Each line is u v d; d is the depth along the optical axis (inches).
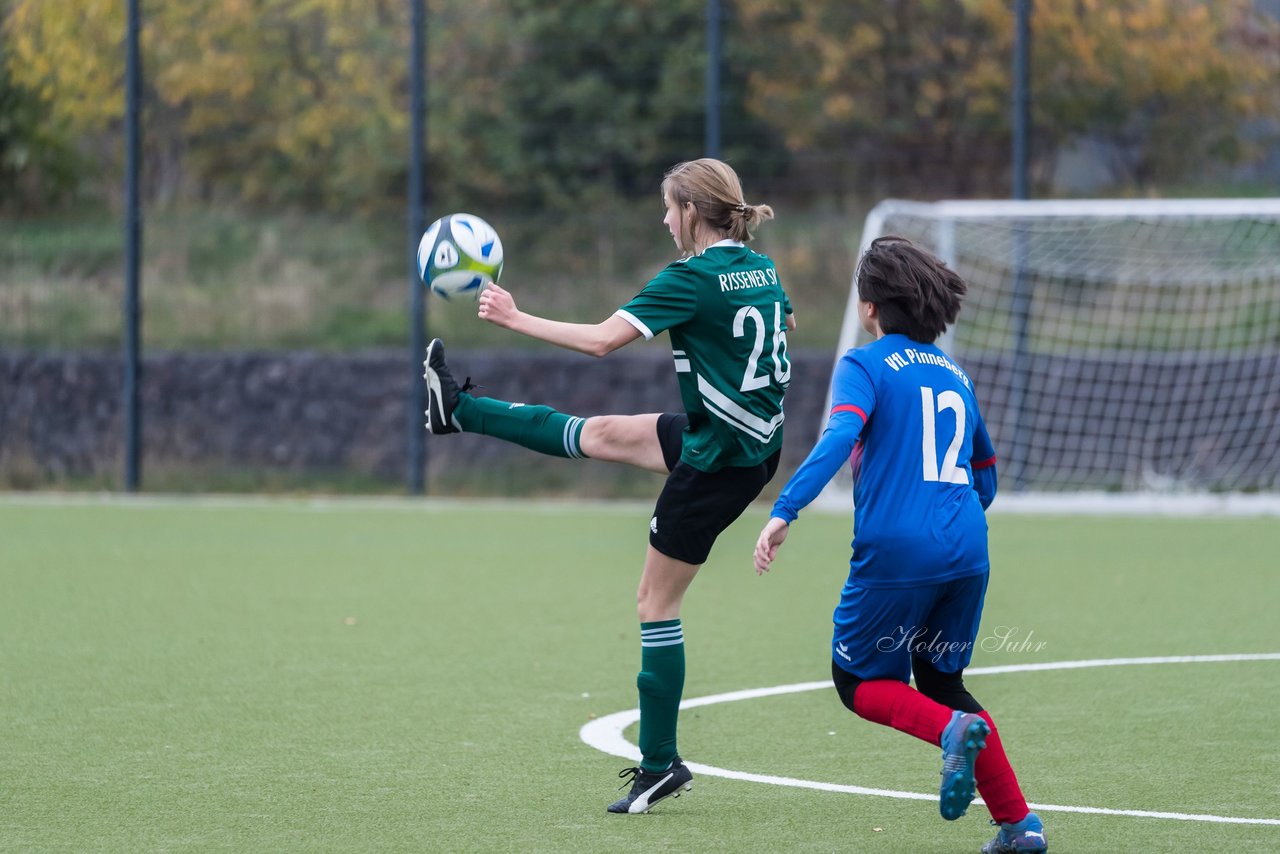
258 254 3152.1
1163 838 663.1
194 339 2891.2
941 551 616.4
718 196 714.2
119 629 1273.4
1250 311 2539.4
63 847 655.1
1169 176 2844.5
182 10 3112.7
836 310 2849.4
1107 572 1628.9
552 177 3041.3
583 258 2982.3
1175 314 2566.4
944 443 631.8
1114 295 2598.4
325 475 2605.8
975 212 2279.8
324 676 1074.1
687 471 709.3
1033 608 1395.2
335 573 1626.5
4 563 1699.1
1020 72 2357.3
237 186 3324.3
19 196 3129.9
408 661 1131.9
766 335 709.9
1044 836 647.8
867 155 2933.1
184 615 1348.4
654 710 712.4
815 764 816.3
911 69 2891.2
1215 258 2652.6
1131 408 2491.4
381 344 2888.8
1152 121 2837.1
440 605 1408.7
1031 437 2492.6
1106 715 946.7
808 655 1163.3
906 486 622.5
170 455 2652.6
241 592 1487.5
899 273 645.9
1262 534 1952.5
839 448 602.9
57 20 2997.0
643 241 2977.4
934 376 638.5
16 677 1067.9
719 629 1283.2
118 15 3021.7
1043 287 2625.5
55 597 1451.8
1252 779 780.0
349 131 3230.8
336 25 3221.0
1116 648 1195.3
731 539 1955.0
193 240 3181.6
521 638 1232.8
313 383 2652.6
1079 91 2802.7
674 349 714.8
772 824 691.4
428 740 875.4
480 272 751.1
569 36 3046.3
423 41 2452.0
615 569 1660.9
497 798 741.3
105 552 1802.4
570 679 1063.0
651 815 709.3
